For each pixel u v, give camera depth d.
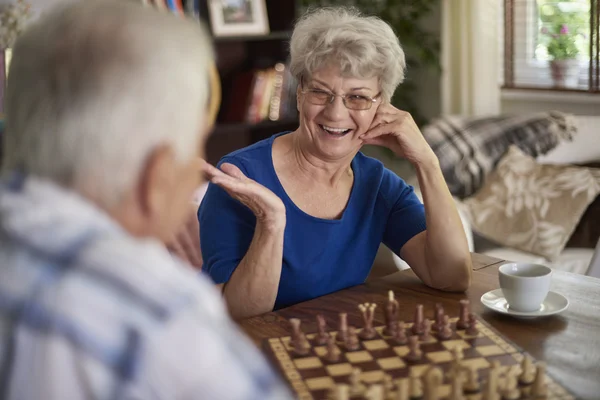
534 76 4.01
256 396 0.66
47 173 0.69
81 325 0.63
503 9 4.04
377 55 1.58
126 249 0.67
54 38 0.69
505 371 1.19
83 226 0.68
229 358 0.66
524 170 3.16
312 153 1.68
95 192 0.70
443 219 1.67
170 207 0.76
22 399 0.63
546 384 1.16
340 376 1.19
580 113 3.80
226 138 4.12
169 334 0.64
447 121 3.48
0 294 0.65
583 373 1.21
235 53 4.03
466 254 1.65
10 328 0.64
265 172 1.69
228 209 1.63
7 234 0.67
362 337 1.35
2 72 2.89
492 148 3.34
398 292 1.64
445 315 1.38
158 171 0.71
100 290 0.64
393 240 1.80
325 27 1.58
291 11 3.91
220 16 3.63
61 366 0.62
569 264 2.90
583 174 3.05
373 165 1.82
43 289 0.64
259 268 1.52
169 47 0.70
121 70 0.68
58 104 0.67
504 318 1.46
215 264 1.61
